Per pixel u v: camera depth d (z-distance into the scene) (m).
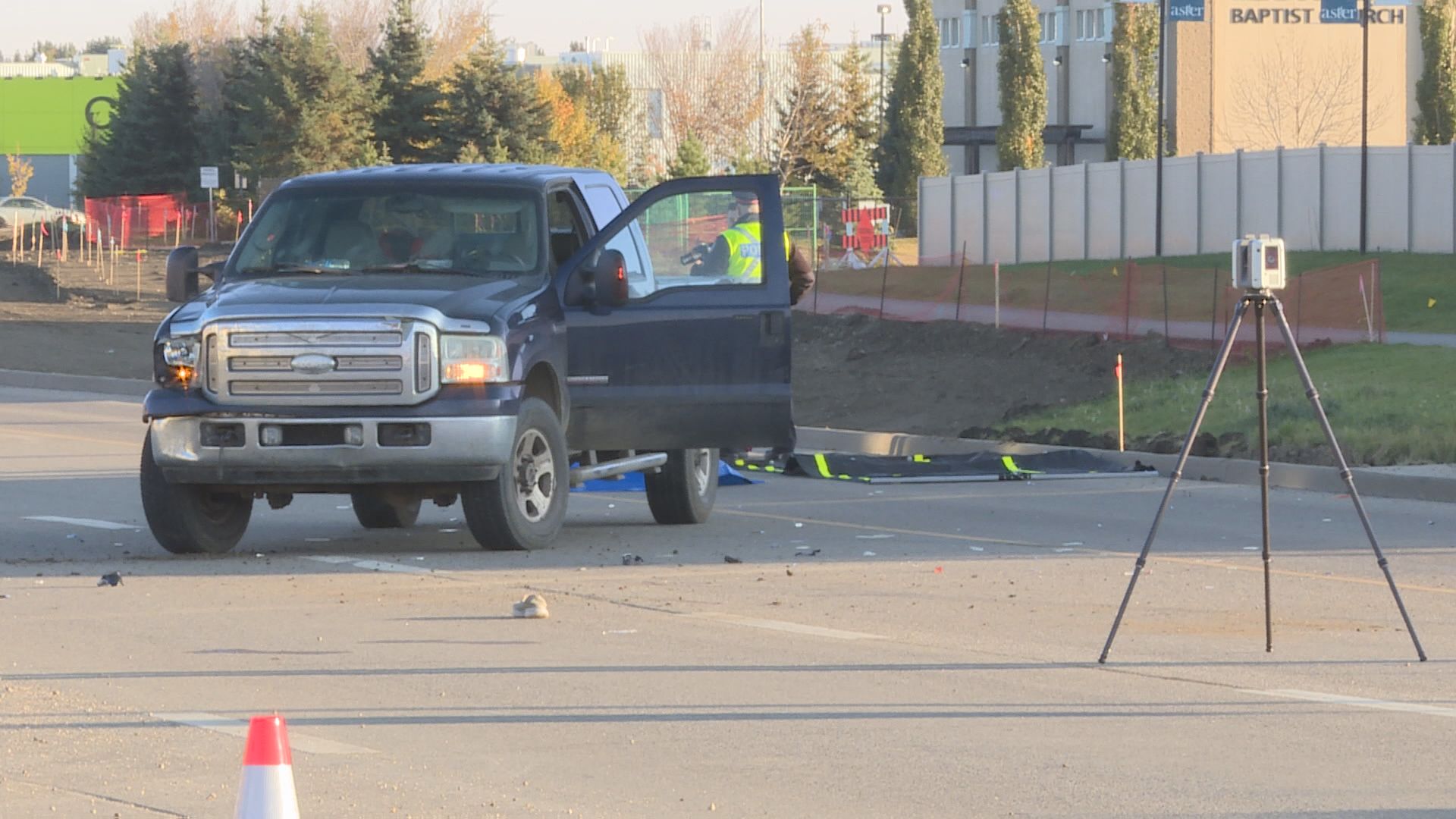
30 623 40.16
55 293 190.75
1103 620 41.09
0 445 82.56
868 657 36.47
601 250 53.41
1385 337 119.81
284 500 54.97
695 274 53.72
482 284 51.03
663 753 28.70
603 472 53.97
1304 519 60.81
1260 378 37.31
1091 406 100.00
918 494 68.31
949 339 132.12
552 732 30.11
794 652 37.00
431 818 24.98
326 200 53.94
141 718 30.98
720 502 65.88
